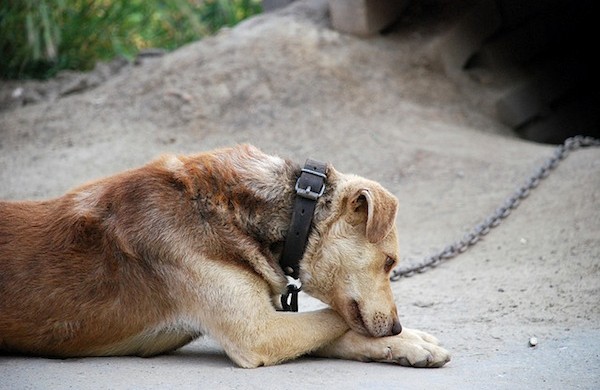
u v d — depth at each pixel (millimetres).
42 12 16641
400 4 16781
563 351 7285
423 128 14836
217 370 6781
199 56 16219
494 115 16234
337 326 7145
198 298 6848
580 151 12953
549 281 9320
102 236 7012
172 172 7113
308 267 7121
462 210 11953
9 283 6938
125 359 7109
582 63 17328
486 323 8266
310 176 7125
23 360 6984
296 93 15164
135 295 6945
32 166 13562
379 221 6848
